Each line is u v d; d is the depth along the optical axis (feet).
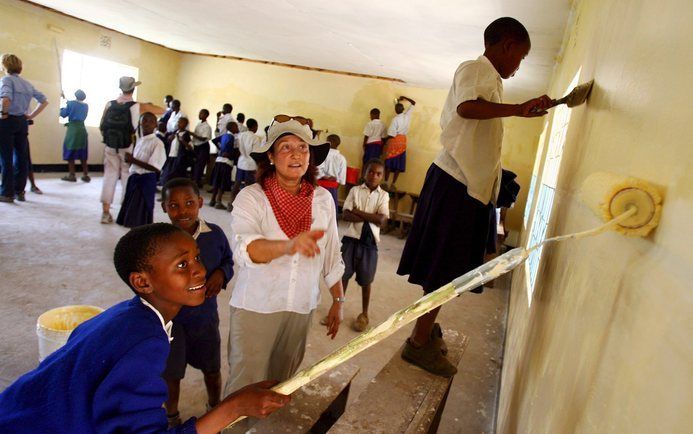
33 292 11.29
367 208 11.84
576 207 4.14
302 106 32.45
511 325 11.28
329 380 7.04
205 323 6.95
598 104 4.12
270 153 5.77
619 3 4.16
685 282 1.45
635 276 1.98
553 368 3.52
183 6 19.22
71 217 18.38
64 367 3.28
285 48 24.94
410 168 29.78
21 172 19.56
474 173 5.92
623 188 1.98
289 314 6.03
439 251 6.23
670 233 1.72
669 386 1.39
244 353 5.89
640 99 2.57
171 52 35.55
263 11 17.25
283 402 3.70
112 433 3.17
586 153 4.23
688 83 1.82
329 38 19.90
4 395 3.36
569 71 9.46
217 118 33.65
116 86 31.86
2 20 24.03
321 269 6.44
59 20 26.91
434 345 6.87
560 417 2.83
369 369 10.39
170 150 28.09
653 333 1.62
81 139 26.04
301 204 5.90
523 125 26.61
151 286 3.71
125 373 3.20
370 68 26.30
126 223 14.90
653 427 1.43
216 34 24.59
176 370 6.70
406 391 6.19
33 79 26.16
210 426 3.62
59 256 13.94
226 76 34.65
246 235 5.51
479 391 10.05
